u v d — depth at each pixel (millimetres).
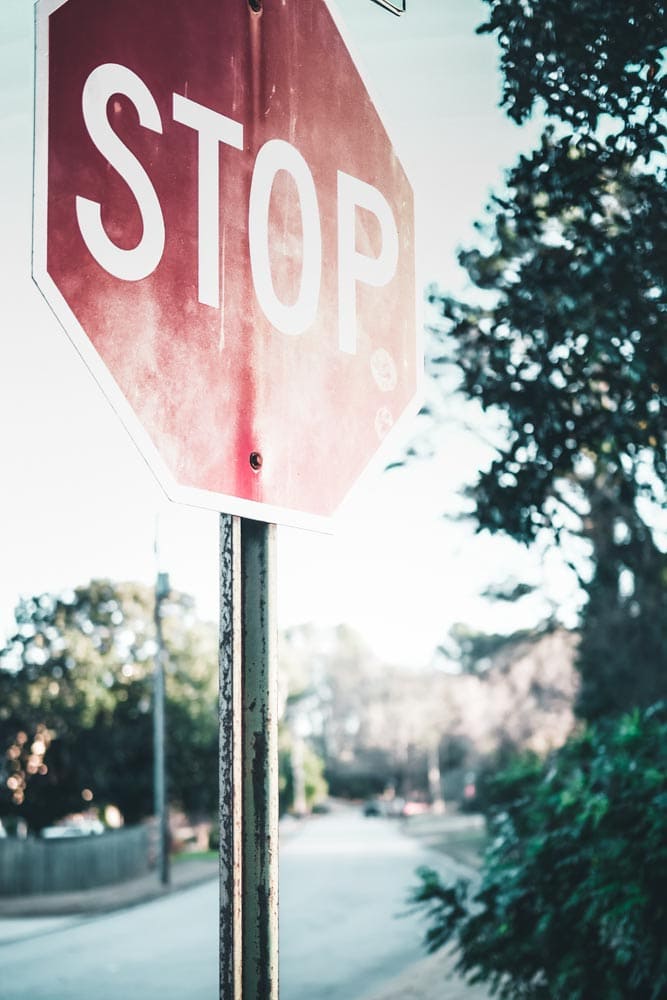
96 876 33969
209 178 1879
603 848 5359
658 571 7500
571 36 3762
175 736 42188
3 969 16328
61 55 1726
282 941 18031
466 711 48438
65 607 38125
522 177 4340
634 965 5312
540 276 4723
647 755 5824
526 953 5945
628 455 5316
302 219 2014
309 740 126750
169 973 15328
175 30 1870
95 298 1712
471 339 5438
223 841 1739
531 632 14461
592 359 4840
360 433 2039
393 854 40844
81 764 40438
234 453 1849
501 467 5465
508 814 6625
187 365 1806
